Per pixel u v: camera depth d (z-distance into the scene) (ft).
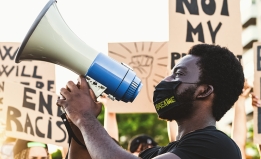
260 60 18.45
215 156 8.21
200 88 8.89
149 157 9.27
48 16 8.51
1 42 19.57
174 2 17.78
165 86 9.05
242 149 17.56
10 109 18.78
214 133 8.45
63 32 8.57
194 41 17.71
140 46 19.33
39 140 18.69
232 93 8.98
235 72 9.01
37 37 8.46
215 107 8.93
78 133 8.83
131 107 18.92
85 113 8.25
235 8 17.89
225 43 17.80
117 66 8.57
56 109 18.88
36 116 18.79
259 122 18.03
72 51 8.54
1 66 19.48
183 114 8.96
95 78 8.50
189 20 17.78
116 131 19.01
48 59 8.68
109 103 18.79
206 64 8.95
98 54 8.60
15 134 18.69
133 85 8.57
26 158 18.65
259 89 18.25
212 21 17.85
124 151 8.01
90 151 8.04
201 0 17.89
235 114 17.92
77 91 8.41
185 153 8.23
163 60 19.27
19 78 19.38
